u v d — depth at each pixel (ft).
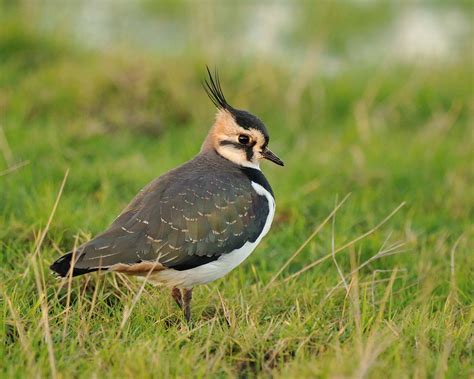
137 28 74.23
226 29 72.64
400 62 68.54
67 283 35.35
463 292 37.52
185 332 31.55
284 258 40.57
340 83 63.16
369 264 40.27
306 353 30.42
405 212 46.75
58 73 58.80
